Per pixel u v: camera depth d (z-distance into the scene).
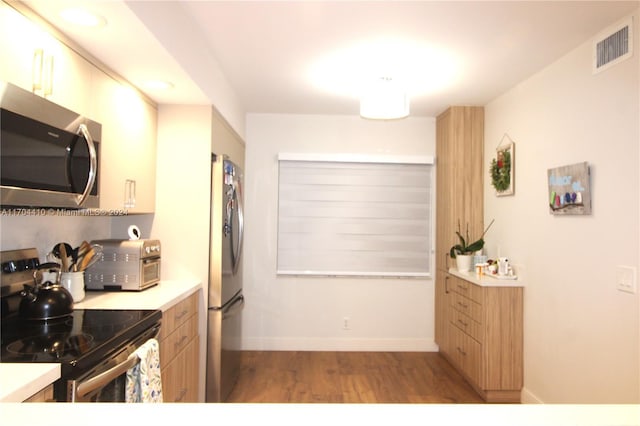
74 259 2.08
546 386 2.75
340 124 4.25
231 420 0.61
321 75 3.11
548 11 2.09
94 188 1.87
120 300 2.10
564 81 2.64
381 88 2.82
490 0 1.99
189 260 2.78
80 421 0.61
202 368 2.77
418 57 2.72
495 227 3.57
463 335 3.42
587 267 2.38
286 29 2.35
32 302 1.72
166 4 1.88
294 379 3.45
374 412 0.65
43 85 1.57
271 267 4.23
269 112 4.20
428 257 4.26
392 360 3.95
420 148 4.26
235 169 3.19
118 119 2.20
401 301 4.25
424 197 4.25
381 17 2.18
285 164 4.23
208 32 2.40
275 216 4.23
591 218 2.35
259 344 4.22
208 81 2.62
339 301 4.24
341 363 3.85
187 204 2.78
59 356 1.31
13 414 0.63
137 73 2.18
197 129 2.79
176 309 2.25
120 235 2.78
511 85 3.25
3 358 1.29
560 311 2.62
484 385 3.02
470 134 3.82
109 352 1.46
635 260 2.04
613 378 2.17
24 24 1.46
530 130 3.03
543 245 2.83
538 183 2.91
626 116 2.11
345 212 4.25
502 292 3.03
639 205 2.02
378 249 4.25
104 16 1.55
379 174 4.25
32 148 1.45
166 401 2.09
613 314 2.18
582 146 2.45
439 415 0.64
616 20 2.17
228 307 2.97
